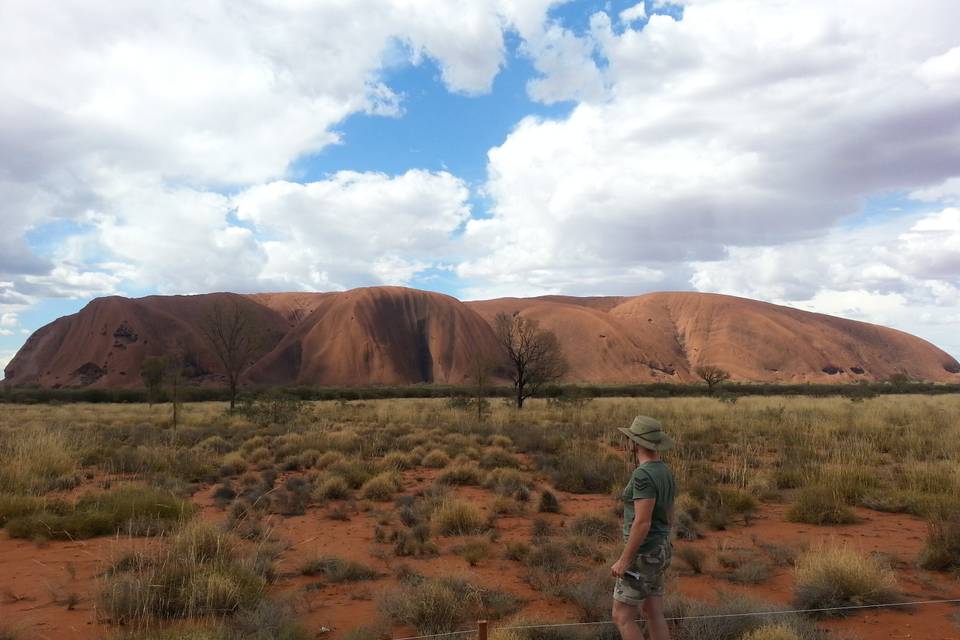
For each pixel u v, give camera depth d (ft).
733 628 18.92
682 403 146.61
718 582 24.93
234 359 125.39
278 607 20.08
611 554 26.78
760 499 42.68
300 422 97.86
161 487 42.29
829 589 21.90
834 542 30.86
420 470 55.26
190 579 21.86
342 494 42.73
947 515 34.60
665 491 15.11
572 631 18.67
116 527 32.68
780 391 267.59
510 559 28.14
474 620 20.70
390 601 20.85
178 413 123.13
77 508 35.94
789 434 73.51
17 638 18.38
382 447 67.05
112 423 103.65
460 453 60.54
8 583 24.08
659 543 15.06
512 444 71.10
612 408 125.39
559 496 43.96
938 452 59.00
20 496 36.55
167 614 20.68
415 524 34.42
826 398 186.80
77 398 220.84
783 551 28.19
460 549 29.14
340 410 131.13
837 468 46.96
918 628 20.30
